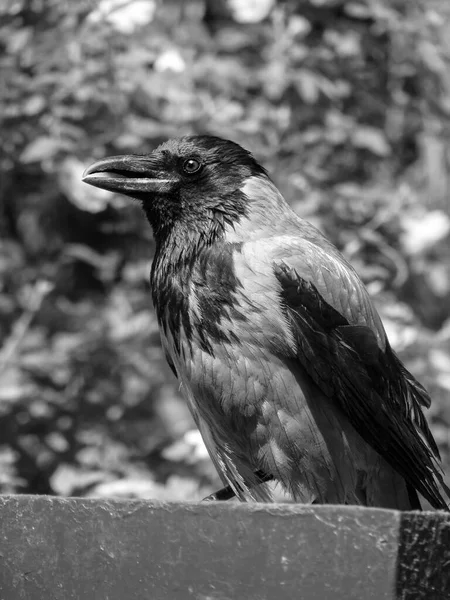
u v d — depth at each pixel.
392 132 10.16
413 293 10.09
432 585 3.40
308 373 5.70
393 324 8.95
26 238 9.59
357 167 9.95
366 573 3.39
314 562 3.48
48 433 8.84
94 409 8.94
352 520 3.44
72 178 8.69
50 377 8.90
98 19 8.87
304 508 3.52
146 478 8.58
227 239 5.95
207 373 5.75
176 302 5.89
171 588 3.72
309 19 9.64
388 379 6.05
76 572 3.96
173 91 8.92
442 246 10.12
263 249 5.84
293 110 9.49
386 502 6.26
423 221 9.52
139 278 9.28
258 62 9.52
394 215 9.54
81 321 9.22
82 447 8.84
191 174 6.16
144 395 9.01
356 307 6.05
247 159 6.30
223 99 9.22
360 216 9.51
